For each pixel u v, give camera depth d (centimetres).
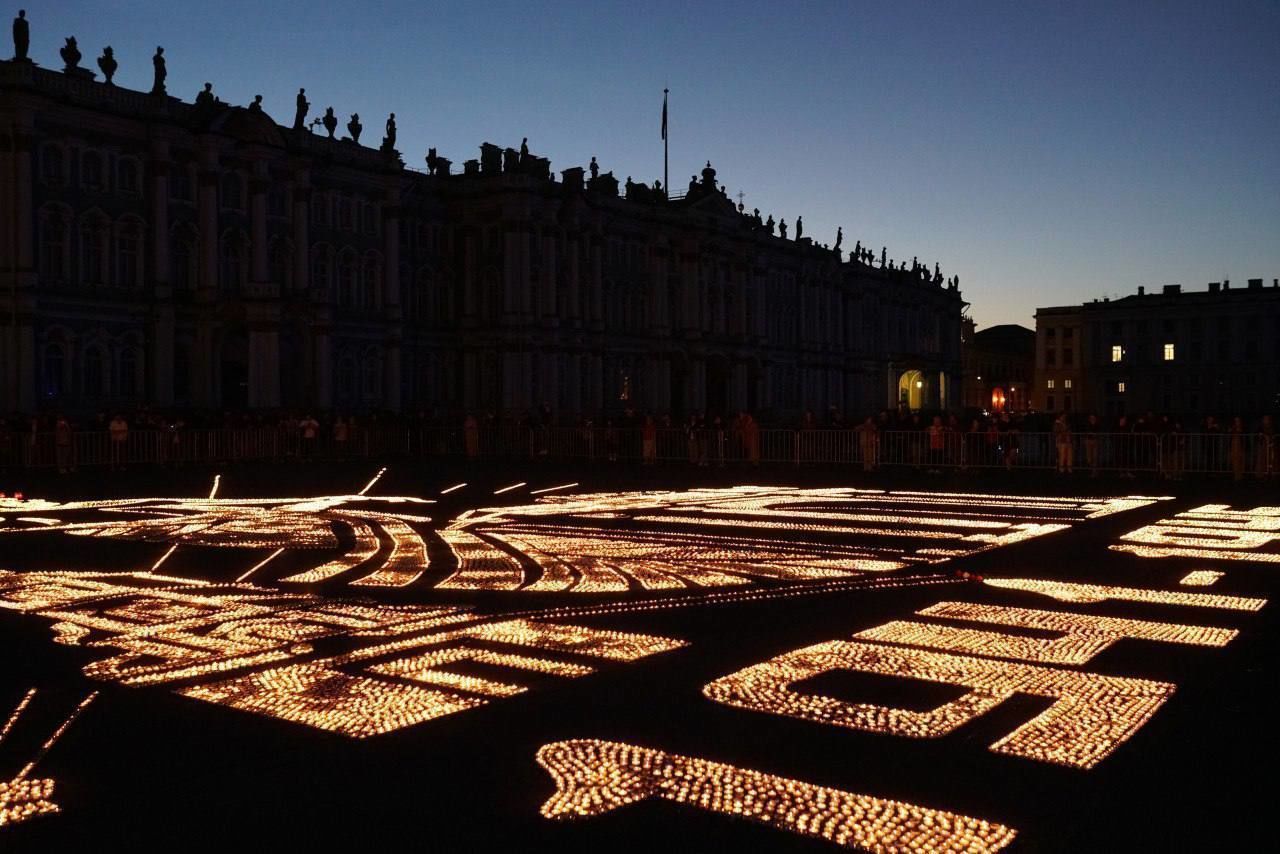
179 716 948
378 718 943
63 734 902
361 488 3516
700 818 722
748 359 10319
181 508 2809
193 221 6119
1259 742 874
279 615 1369
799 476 4106
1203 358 14938
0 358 5281
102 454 4319
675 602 1468
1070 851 673
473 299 7881
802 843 682
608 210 8644
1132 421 4388
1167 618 1350
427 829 709
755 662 1136
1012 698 997
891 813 731
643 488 3516
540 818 724
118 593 1527
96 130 5669
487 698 1002
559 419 6750
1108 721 926
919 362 13300
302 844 687
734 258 10169
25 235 5303
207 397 6100
